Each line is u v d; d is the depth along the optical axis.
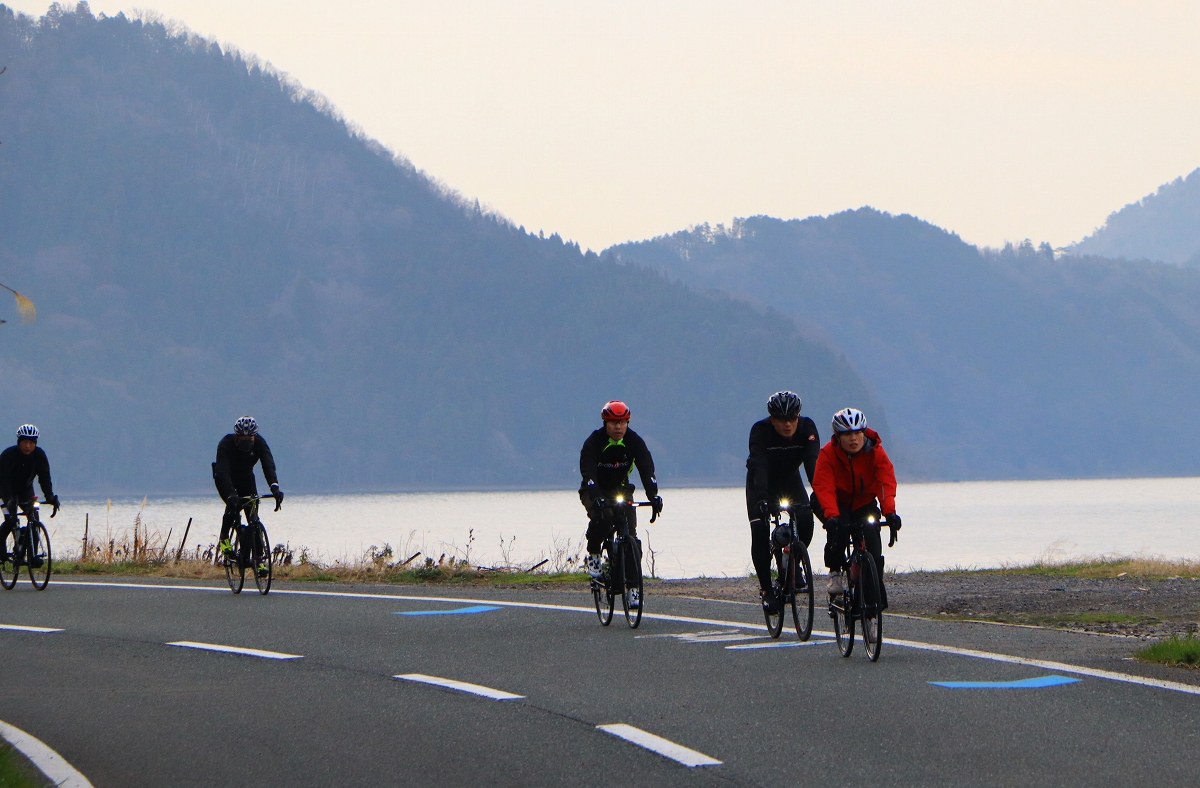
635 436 31.86
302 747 18.55
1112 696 21.25
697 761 17.28
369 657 26.64
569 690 22.52
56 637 30.11
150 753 18.36
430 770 17.14
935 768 16.70
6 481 42.41
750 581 47.59
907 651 26.55
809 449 28.12
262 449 41.28
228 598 39.09
